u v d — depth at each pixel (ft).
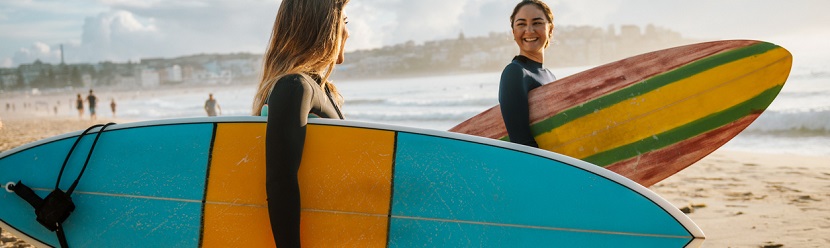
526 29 8.96
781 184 17.67
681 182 18.99
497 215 6.28
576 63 606.96
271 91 5.31
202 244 6.23
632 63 9.91
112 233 6.42
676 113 9.89
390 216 6.19
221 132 6.47
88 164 6.60
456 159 6.40
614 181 6.39
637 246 6.28
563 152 9.45
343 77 626.64
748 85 10.05
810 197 15.48
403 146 6.38
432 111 72.79
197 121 6.59
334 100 6.49
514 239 6.26
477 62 620.90
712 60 10.07
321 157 6.22
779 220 13.23
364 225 6.16
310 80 5.56
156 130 6.66
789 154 25.17
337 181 6.19
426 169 6.32
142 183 6.45
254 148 6.34
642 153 9.73
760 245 11.40
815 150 26.43
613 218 6.30
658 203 6.30
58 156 6.71
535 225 6.29
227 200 6.25
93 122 89.92
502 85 8.82
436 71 643.86
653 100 9.82
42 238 6.66
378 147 6.33
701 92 9.95
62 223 6.52
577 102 9.48
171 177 6.41
